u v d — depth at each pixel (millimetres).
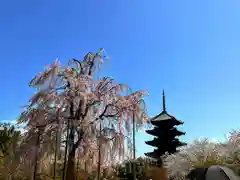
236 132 11344
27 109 17625
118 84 18953
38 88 17750
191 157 10578
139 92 18969
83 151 17375
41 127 17203
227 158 10297
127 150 18031
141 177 20688
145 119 18688
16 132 20344
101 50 20328
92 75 19859
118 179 21531
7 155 19625
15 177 17906
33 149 16859
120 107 18484
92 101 17891
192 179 8141
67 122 17219
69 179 16719
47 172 18266
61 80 18188
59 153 17094
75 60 19875
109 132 18000
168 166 11508
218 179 7301
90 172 18844
